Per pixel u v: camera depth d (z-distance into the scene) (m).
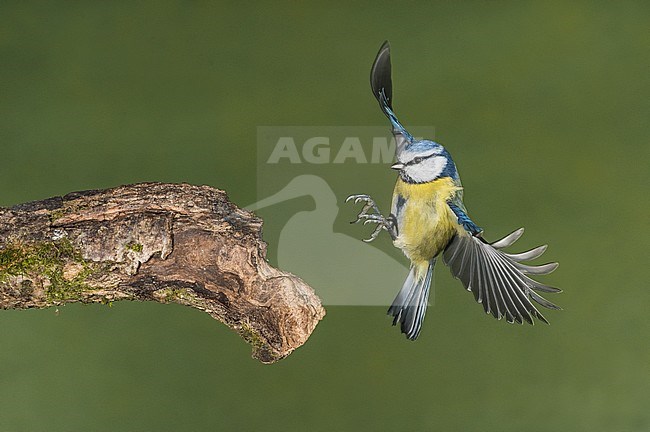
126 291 2.77
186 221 2.72
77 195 2.75
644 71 5.66
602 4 5.79
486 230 5.39
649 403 5.07
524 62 5.69
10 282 2.67
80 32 5.69
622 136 5.57
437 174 3.09
